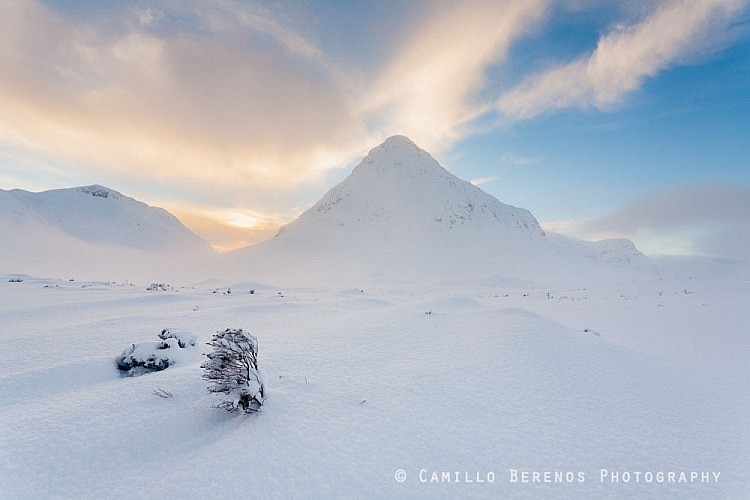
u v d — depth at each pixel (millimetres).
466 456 5199
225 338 6254
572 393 7586
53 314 15984
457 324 13281
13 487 4340
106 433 5461
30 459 4809
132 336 11750
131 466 4832
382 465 4852
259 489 4305
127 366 8773
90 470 4711
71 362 8523
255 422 5801
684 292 38219
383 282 79688
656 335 16406
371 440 5402
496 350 9953
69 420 5770
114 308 18219
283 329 13625
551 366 8906
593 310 25578
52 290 25734
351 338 11391
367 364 8812
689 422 6781
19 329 12992
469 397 7074
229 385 6105
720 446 5969
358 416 6102
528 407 6840
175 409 6238
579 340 11359
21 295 22453
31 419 5797
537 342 10531
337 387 7289
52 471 4641
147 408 6219
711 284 45219
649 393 7973
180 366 8695
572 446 5684
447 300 22438
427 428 5844
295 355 9500
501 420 6297
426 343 10789
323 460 4859
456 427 5949
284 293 35188
